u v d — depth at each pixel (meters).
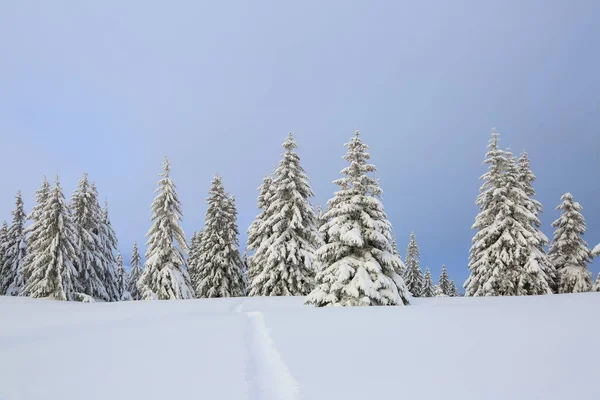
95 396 3.63
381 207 17.78
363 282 15.70
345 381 3.93
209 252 32.31
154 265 27.83
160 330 7.57
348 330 7.03
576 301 11.30
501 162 27.17
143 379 4.18
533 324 6.84
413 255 50.59
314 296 16.23
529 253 24.75
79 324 10.04
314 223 28.45
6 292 37.72
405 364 4.50
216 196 33.97
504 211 26.25
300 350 5.41
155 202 29.25
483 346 5.24
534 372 3.96
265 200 32.22
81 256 32.41
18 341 6.86
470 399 3.26
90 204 34.56
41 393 3.74
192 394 3.67
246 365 4.73
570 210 30.89
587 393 3.30
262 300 19.61
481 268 25.92
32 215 32.56
